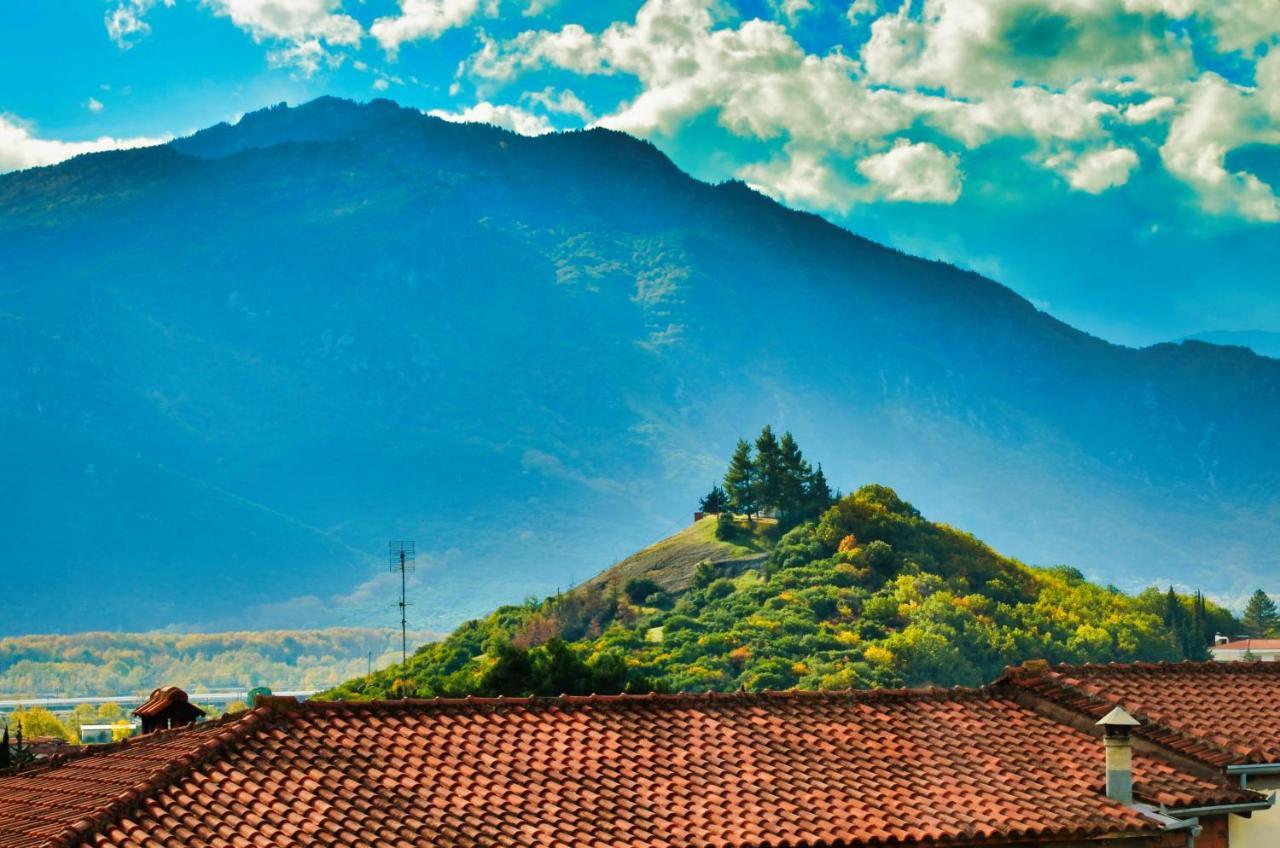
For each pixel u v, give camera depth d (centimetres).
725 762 3641
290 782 3328
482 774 3472
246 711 3822
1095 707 4062
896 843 3359
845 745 3797
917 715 4025
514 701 3806
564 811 3359
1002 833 3409
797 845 3297
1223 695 4275
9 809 3703
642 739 3719
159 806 3161
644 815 3375
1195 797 3634
